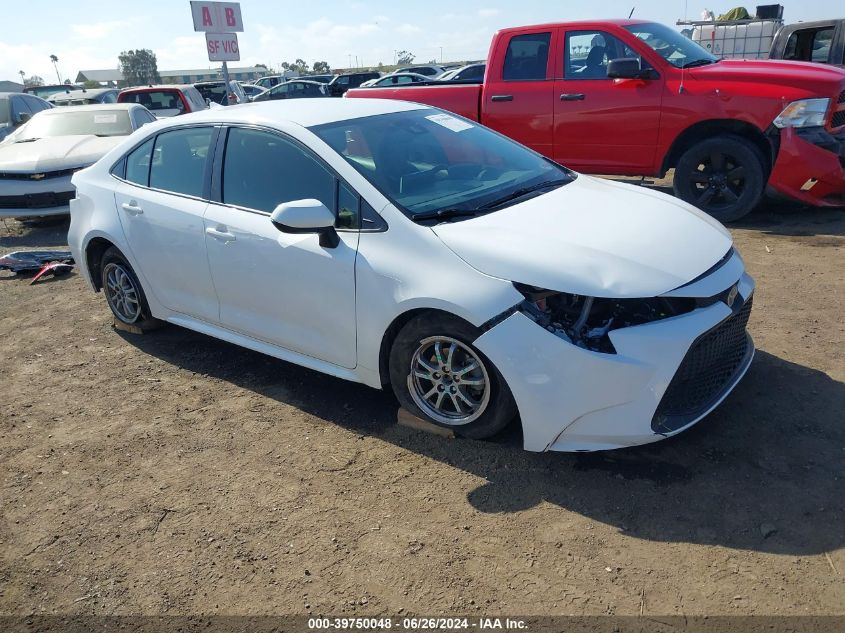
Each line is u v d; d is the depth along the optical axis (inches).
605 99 278.5
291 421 148.2
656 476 119.4
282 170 149.4
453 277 121.6
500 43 301.4
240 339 165.5
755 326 174.7
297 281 143.4
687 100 261.9
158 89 665.0
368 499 120.1
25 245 321.7
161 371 178.4
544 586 98.2
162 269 176.2
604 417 113.7
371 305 131.9
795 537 103.0
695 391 119.7
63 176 325.4
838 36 380.5
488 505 115.8
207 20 679.7
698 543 103.7
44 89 1063.0
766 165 261.9
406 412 140.6
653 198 150.9
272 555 108.8
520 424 138.4
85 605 102.1
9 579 108.6
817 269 212.5
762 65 266.2
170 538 114.6
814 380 145.6
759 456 122.2
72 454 142.2
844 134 250.7
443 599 97.6
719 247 129.6
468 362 126.9
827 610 90.3
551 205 139.6
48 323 218.8
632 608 93.2
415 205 134.6
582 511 112.5
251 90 1180.5
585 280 113.7
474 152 162.9
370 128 155.7
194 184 167.2
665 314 114.4
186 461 136.3
